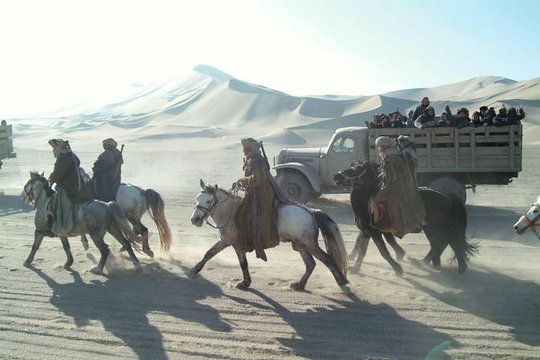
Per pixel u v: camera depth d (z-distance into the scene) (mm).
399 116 15633
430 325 7246
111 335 7164
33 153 45531
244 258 9023
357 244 10641
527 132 57094
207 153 41938
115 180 11336
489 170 14344
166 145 57188
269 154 39469
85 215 9844
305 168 15969
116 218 9922
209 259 10086
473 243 11664
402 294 8523
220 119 116500
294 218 8484
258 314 7809
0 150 22734
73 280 9656
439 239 9414
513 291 8539
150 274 9953
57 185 10148
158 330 7297
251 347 6676
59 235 10180
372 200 9242
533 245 11492
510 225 13438
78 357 6520
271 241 8586
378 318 7531
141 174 27625
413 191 9078
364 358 6309
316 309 7949
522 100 97438
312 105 111688
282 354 6469
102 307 8250
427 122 14797
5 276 9938
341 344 6703
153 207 10969
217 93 133375
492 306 7898
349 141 15820
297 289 8812
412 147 9453
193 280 9539
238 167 30141
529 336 6828
